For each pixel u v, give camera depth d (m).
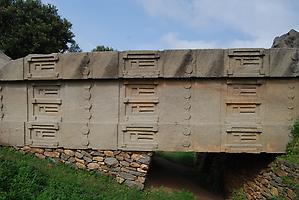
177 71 8.09
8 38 21.09
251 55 7.97
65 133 8.64
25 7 22.83
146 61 8.21
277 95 8.05
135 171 8.35
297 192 6.67
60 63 8.55
